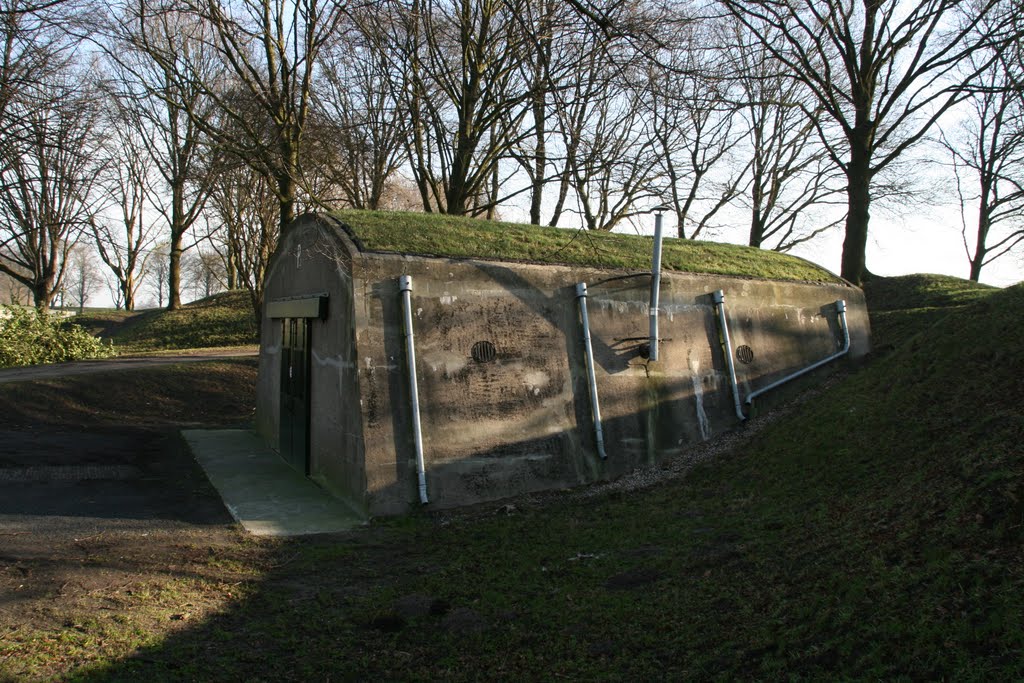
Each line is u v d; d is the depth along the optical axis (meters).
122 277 46.06
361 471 8.70
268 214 23.66
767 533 6.64
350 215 10.77
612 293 10.73
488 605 5.89
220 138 17.73
